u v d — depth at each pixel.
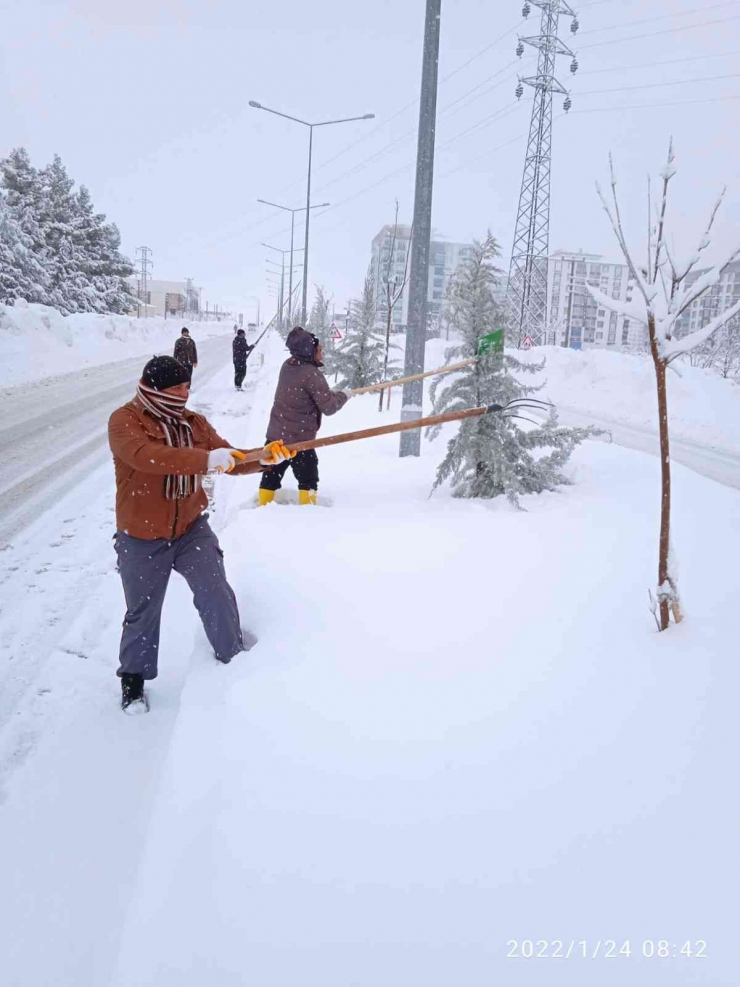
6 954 1.93
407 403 7.67
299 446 3.32
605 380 18.25
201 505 3.21
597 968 1.41
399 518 5.00
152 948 1.59
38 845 2.33
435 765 2.12
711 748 2.13
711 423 13.15
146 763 2.76
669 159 2.61
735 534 4.50
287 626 3.21
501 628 3.05
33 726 3.01
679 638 2.85
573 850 1.75
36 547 5.29
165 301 120.50
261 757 2.21
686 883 1.62
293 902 1.64
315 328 19.80
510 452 5.85
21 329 22.66
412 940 1.51
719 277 2.60
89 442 9.36
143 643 3.09
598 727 2.28
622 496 5.77
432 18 7.38
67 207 50.06
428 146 7.59
